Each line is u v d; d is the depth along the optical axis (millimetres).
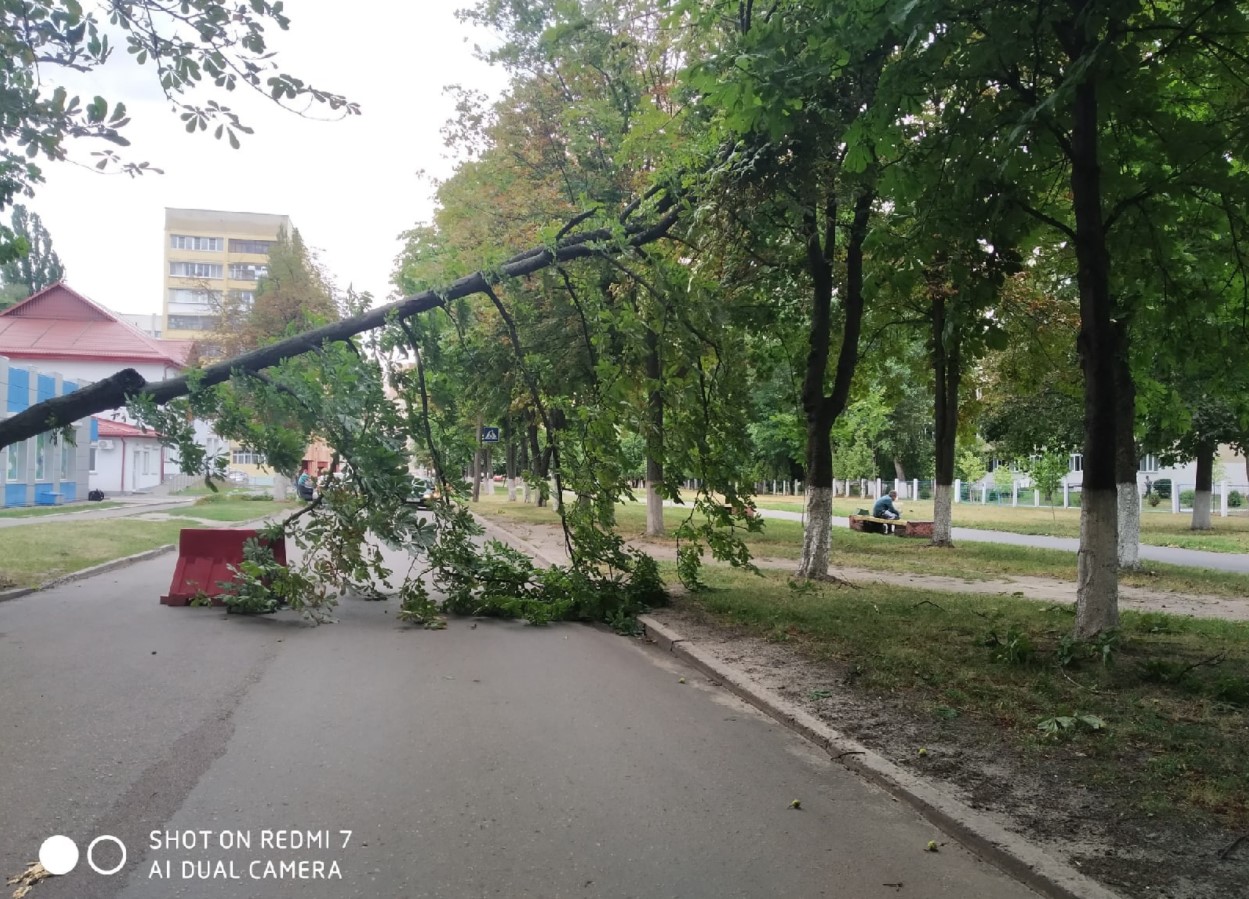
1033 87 8898
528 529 27797
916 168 9133
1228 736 6242
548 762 5895
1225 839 4641
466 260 21703
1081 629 9094
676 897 4055
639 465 14336
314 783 5379
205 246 92812
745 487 12844
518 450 49156
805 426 16375
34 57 8711
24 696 7285
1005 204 9258
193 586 12461
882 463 68375
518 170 22594
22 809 4883
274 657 9117
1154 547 23531
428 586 15250
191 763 5684
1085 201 8836
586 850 4535
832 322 16656
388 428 11930
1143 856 4430
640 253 13398
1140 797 5199
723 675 8406
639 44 20375
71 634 10141
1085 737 6312
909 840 4789
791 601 12469
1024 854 4430
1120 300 10188
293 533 11859
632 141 14258
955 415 22141
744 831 4840
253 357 12055
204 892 4008
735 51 8531
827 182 11297
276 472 12086
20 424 11844
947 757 5957
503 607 12211
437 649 9820
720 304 12523
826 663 8781
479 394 14477
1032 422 23969
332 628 11078
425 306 12789
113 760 5719
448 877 4195
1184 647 9047
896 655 8812
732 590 13875
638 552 12914
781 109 8375
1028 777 5574
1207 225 9773
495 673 8617
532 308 14391
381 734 6418
